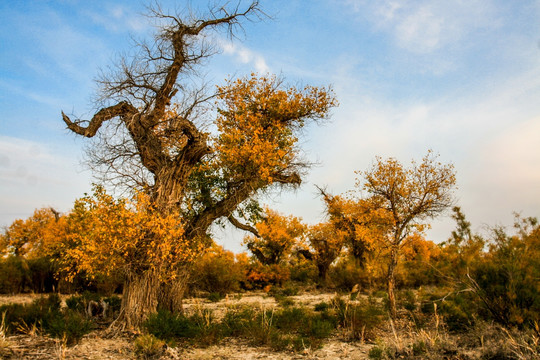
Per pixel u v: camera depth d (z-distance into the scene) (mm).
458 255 8883
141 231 8445
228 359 6434
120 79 10469
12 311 8469
